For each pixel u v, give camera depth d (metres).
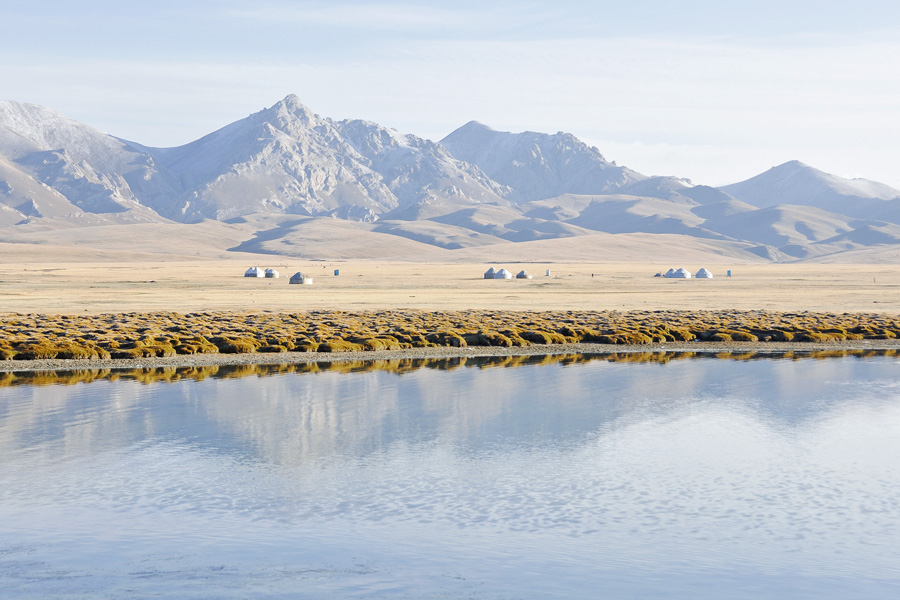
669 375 69.75
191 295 174.88
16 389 61.38
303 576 26.39
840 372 71.75
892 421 50.53
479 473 38.66
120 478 37.72
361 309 138.62
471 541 29.64
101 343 82.50
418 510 33.25
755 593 25.38
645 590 25.58
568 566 27.39
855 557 28.23
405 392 61.00
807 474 38.50
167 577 26.23
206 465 40.12
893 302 162.12
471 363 77.44
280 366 74.56
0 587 25.41
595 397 59.03
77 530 30.73
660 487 36.28
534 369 73.50
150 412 53.00
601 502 34.22
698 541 29.58
